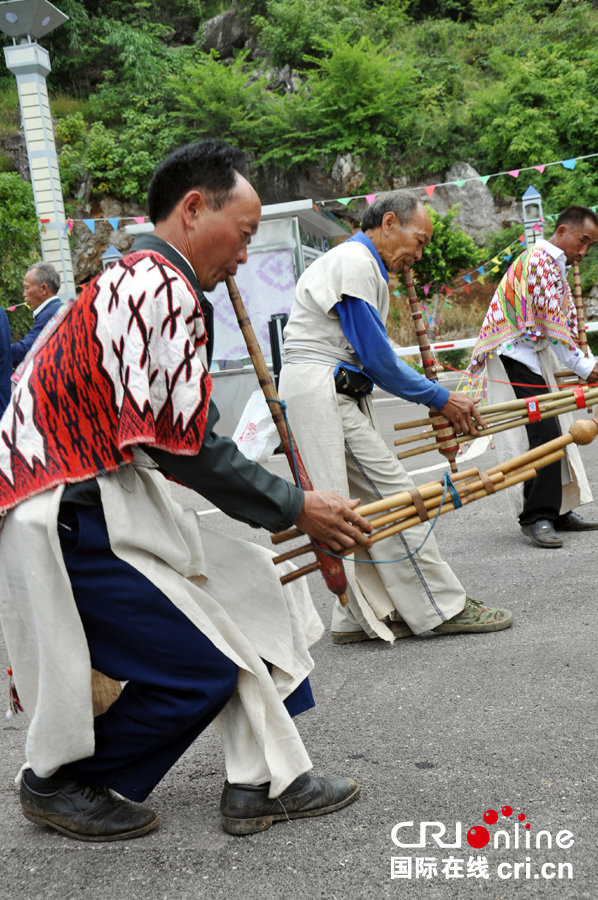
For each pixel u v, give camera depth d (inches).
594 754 83.9
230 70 914.7
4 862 74.2
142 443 67.0
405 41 1000.9
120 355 66.1
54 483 67.9
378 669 116.9
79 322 68.1
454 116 882.1
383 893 64.7
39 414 69.1
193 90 882.1
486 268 794.2
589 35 995.9
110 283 67.6
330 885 66.4
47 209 430.0
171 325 66.6
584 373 171.0
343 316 120.9
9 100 866.1
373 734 94.8
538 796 77.2
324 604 154.9
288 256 373.4
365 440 125.7
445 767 84.8
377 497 126.6
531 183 855.7
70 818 76.7
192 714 71.2
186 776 90.4
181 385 66.3
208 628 71.0
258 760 75.2
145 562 70.2
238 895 66.2
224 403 373.4
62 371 68.4
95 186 853.2
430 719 97.2
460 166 877.2
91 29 962.1
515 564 161.8
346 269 120.5
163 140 877.8
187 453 66.9
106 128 911.7
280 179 893.2
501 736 90.4
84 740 71.0
